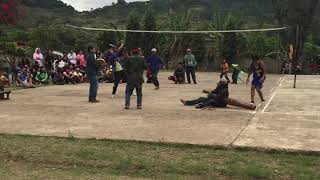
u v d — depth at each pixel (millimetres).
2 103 15680
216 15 45906
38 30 41344
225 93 14578
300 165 8211
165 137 10070
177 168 8156
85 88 21688
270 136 10180
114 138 10039
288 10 52875
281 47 45719
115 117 12703
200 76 32938
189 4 74125
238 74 26031
